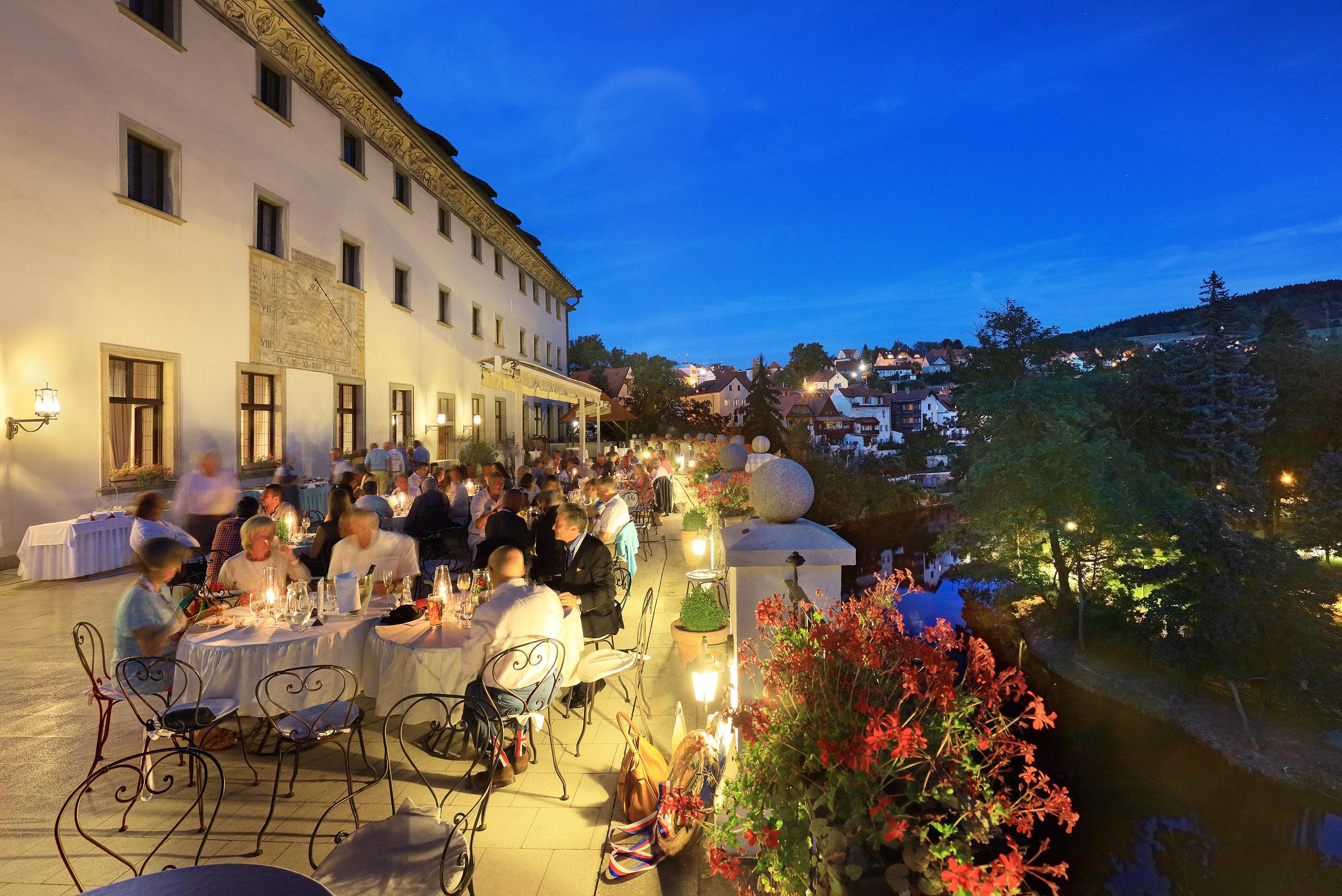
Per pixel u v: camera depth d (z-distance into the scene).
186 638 4.22
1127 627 24.39
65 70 10.72
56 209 10.60
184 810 3.87
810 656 2.40
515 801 3.99
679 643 5.89
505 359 14.55
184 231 12.98
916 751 2.04
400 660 4.22
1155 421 45.09
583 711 5.16
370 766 4.39
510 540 6.76
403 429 22.52
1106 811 15.59
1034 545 28.39
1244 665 19.36
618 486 14.74
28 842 3.56
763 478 3.80
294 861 3.39
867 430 108.69
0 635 7.26
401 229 21.98
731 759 3.32
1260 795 16.30
